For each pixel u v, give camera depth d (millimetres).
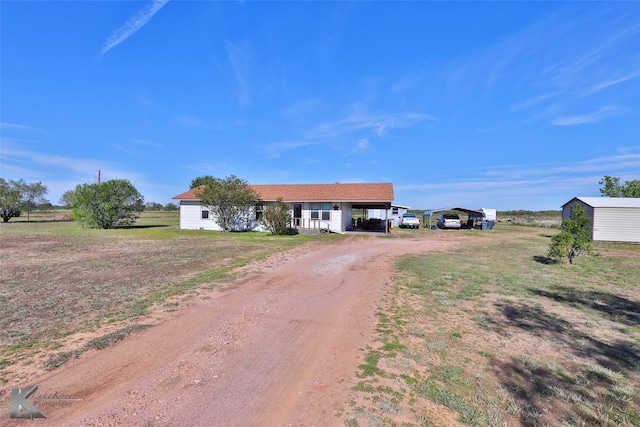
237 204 23078
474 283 7840
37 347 4238
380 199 22688
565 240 10594
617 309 5945
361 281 8070
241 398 3143
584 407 3035
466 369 3725
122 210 27875
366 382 3434
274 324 5148
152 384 3383
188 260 10984
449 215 31266
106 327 4953
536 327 5039
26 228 26766
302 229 22906
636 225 18312
